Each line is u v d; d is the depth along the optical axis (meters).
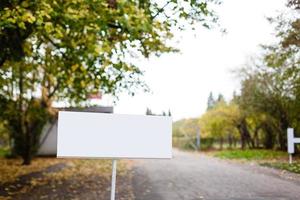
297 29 22.27
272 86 31.05
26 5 9.93
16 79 21.12
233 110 42.97
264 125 38.91
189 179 16.16
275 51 26.27
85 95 18.73
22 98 22.30
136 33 10.77
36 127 24.17
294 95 27.94
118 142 6.27
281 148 34.75
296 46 23.31
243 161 26.12
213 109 52.19
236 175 17.34
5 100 21.31
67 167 22.25
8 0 10.17
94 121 6.25
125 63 12.44
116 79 14.04
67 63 14.15
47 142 32.09
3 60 13.14
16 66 17.59
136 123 6.33
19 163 24.69
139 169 21.16
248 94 32.88
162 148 6.36
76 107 23.75
